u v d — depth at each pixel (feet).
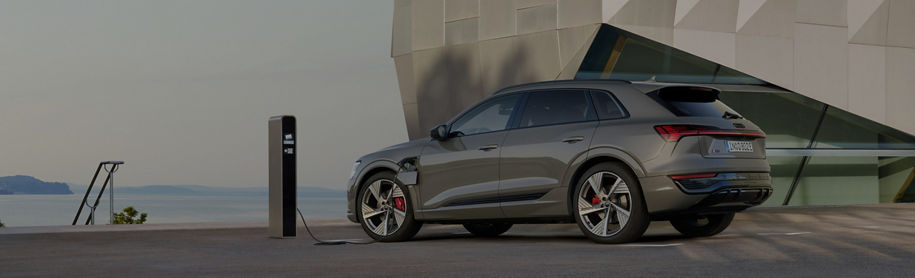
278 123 31.24
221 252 24.00
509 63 54.90
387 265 19.51
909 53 60.80
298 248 25.48
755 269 17.62
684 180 24.48
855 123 59.98
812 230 31.40
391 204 29.71
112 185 45.83
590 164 26.32
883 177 61.52
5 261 21.75
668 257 20.49
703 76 55.47
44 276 18.26
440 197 28.66
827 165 59.88
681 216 28.25
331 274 17.79
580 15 51.75
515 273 17.49
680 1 53.31
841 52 58.70
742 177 25.46
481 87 56.34
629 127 25.44
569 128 26.55
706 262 19.19
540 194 26.68
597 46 52.26
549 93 27.58
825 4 58.23
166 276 17.90
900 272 16.98
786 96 57.77
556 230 34.32
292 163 31.40
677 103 25.71
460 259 20.81
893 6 59.77
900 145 61.26
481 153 27.96
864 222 37.70
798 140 58.44
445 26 58.03
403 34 60.54
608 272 17.39
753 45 55.72
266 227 37.70
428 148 29.35
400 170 29.50
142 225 37.83
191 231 35.01
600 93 26.55
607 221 25.62
